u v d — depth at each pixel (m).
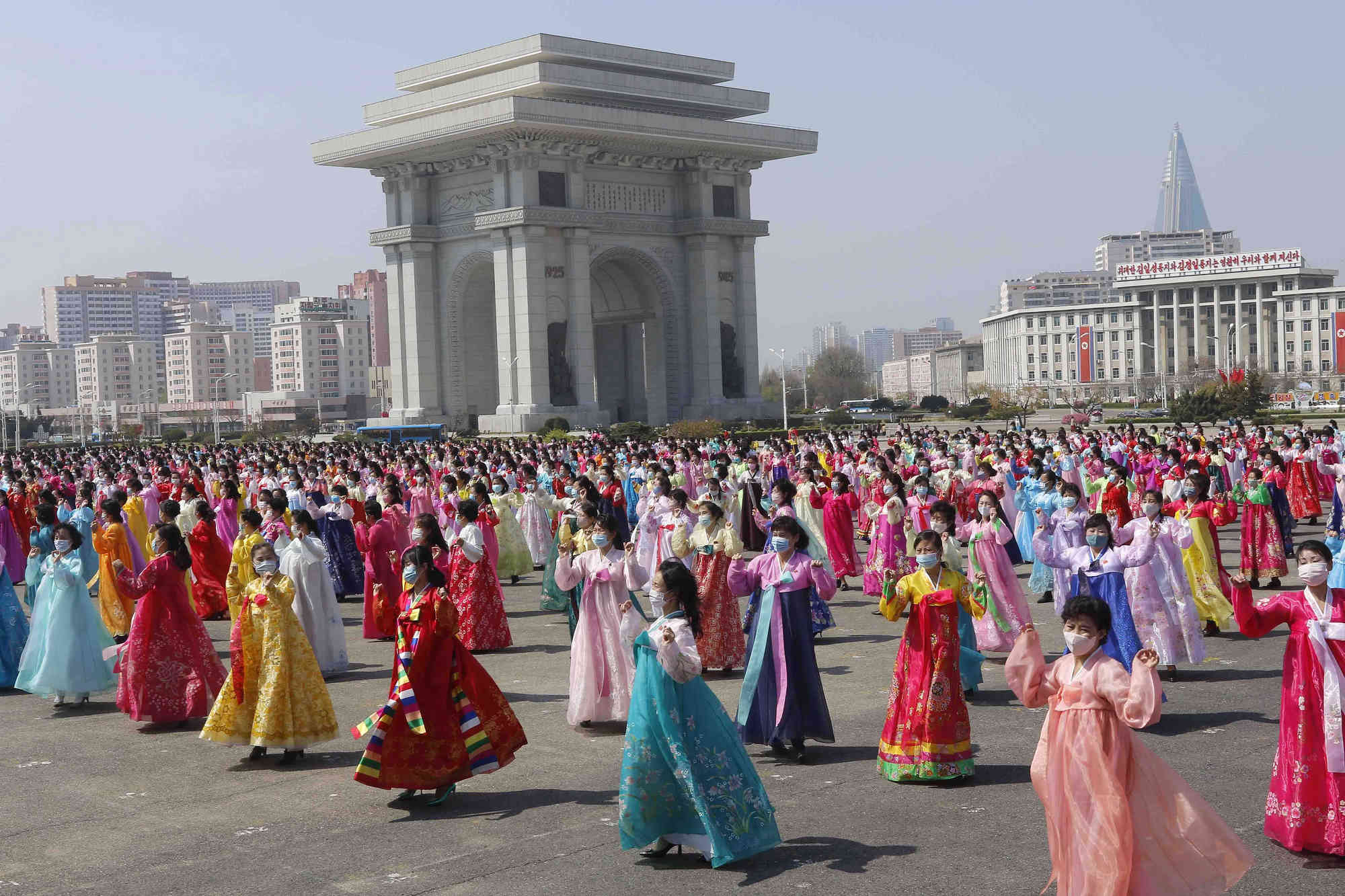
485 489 26.64
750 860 9.66
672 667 9.45
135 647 14.59
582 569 14.02
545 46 101.75
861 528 30.08
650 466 30.20
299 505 31.22
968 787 11.38
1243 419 105.12
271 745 12.72
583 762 12.73
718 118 113.31
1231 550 28.78
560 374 99.50
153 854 10.24
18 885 9.59
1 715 15.67
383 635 20.39
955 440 53.31
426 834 10.57
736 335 109.69
